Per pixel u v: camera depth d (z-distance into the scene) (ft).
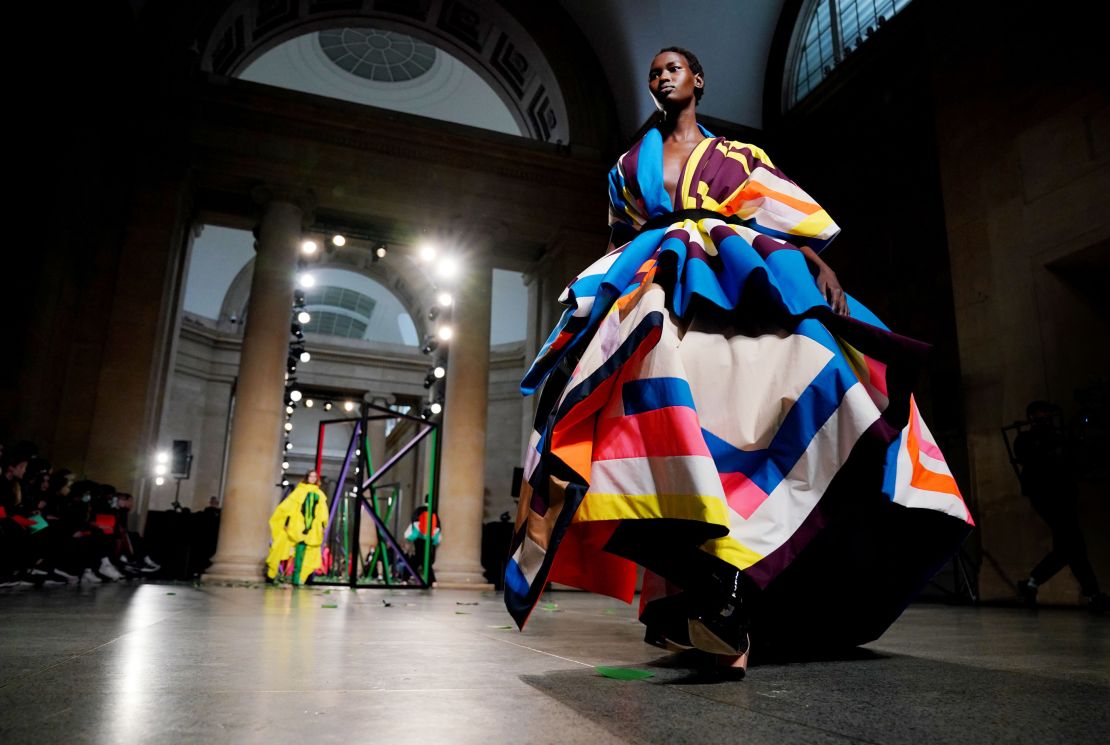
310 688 4.35
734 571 4.62
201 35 41.63
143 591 21.62
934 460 5.70
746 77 46.68
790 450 4.92
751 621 6.32
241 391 37.45
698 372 5.16
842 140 39.68
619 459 4.88
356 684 4.53
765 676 5.08
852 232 38.34
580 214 45.44
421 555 41.73
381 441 82.02
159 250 37.50
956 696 4.25
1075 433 22.56
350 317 101.40
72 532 27.73
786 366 5.04
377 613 13.17
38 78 31.58
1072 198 23.84
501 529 43.16
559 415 4.92
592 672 5.24
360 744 2.92
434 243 43.86
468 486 40.47
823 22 44.34
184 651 6.23
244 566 35.27
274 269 39.14
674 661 5.98
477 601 20.74
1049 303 24.32
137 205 37.76
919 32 34.24
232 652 6.22
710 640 4.66
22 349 30.68
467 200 43.73
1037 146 25.20
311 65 76.79
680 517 4.52
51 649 6.13
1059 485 20.26
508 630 9.57
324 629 9.11
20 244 30.96
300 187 40.73
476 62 53.93
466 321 42.52
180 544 41.22
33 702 3.69
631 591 5.83
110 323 36.04
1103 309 24.86
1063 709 3.85
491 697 4.10
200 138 39.58
